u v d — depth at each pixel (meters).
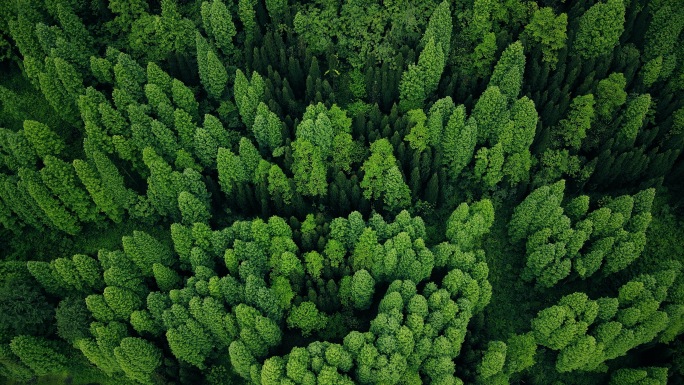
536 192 77.81
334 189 80.81
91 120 81.81
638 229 78.25
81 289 77.94
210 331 75.56
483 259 77.31
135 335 76.38
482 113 80.62
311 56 86.81
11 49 92.25
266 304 73.81
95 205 84.50
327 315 78.94
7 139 80.31
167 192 80.38
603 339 74.06
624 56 85.19
